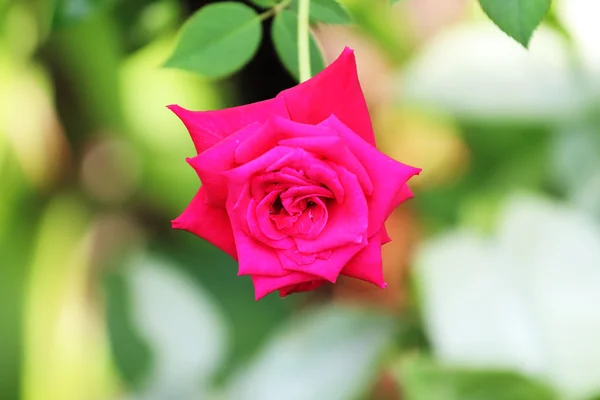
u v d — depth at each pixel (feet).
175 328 2.51
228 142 1.69
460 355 2.22
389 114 2.69
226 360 2.52
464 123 2.60
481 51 2.55
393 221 2.60
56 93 2.60
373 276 1.72
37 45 2.42
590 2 2.48
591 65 2.50
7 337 2.64
